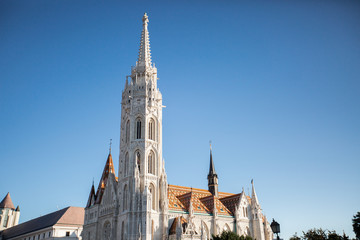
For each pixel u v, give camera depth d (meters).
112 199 106.44
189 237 94.88
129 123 111.62
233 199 128.38
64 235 138.50
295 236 82.81
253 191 129.25
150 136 109.88
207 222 112.88
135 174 99.94
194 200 118.25
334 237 80.44
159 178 105.31
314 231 82.19
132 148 105.94
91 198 121.50
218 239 83.81
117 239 98.06
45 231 144.75
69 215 145.75
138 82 117.50
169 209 105.81
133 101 113.31
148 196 96.94
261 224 122.38
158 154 107.94
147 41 126.12
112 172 120.44
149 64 121.88
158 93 118.31
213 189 148.12
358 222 94.44
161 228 98.81
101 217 110.69
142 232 92.50
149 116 111.12
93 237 110.38
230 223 118.50
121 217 98.75
